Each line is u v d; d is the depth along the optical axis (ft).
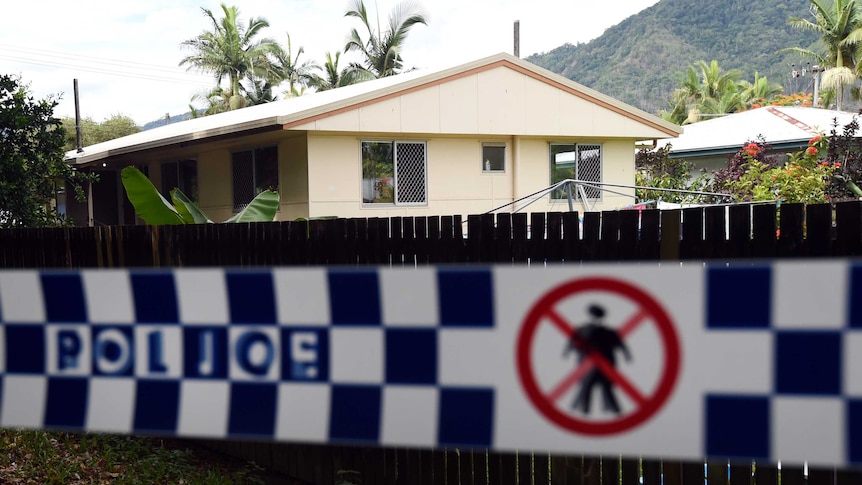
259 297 7.96
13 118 37.50
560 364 7.27
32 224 39.73
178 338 8.20
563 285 7.20
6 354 8.46
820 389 6.67
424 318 7.58
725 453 6.87
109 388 8.39
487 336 7.45
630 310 7.04
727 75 207.62
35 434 20.29
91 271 8.36
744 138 76.38
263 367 8.01
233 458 19.85
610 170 55.93
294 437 7.90
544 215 13.43
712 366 6.89
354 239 16.56
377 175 48.24
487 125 50.06
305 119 44.45
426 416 7.60
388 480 15.98
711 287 6.85
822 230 10.78
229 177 55.47
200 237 20.58
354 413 7.79
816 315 6.66
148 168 67.72
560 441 7.27
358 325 7.75
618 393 7.11
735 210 11.48
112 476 18.22
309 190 46.16
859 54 145.79
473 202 51.39
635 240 12.41
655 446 7.02
